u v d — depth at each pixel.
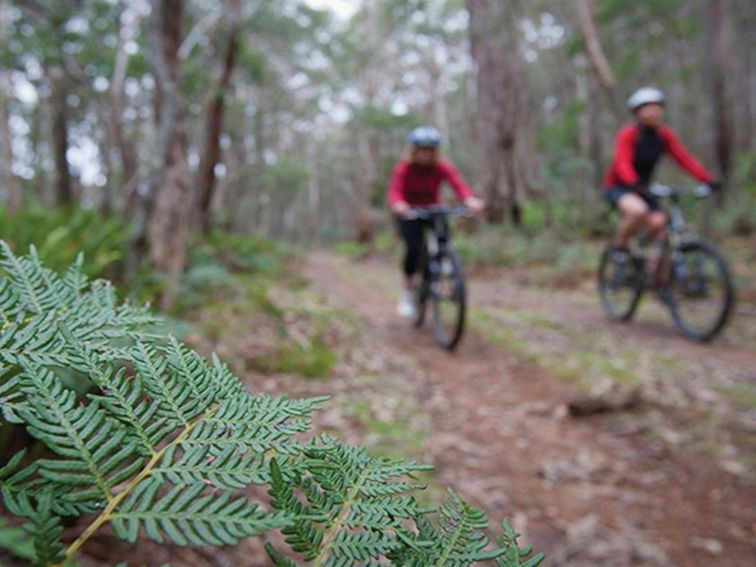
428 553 0.41
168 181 4.39
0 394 0.39
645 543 1.95
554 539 1.96
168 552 1.36
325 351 3.63
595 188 14.68
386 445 2.43
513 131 11.90
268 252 10.97
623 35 18.19
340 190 52.25
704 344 4.41
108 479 0.36
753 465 2.42
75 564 0.31
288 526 0.34
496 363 4.01
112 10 11.65
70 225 4.85
